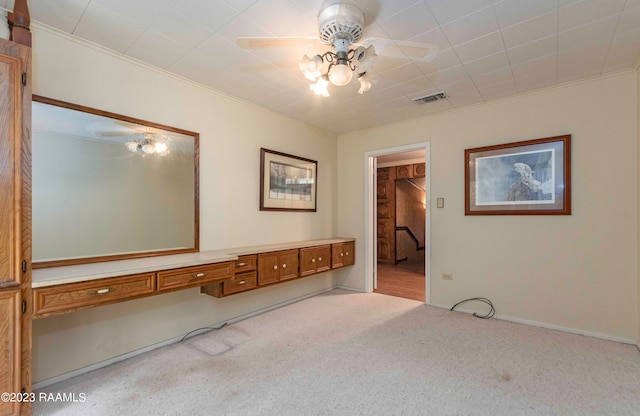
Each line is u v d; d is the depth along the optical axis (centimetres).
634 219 267
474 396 190
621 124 272
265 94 318
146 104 257
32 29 200
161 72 266
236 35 215
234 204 325
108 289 192
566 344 265
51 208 207
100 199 229
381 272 609
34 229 200
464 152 356
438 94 318
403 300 402
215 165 308
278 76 278
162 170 266
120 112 241
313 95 319
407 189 781
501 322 321
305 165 416
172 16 195
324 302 393
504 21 198
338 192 476
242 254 286
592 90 284
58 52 211
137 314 247
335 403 184
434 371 220
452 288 365
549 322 304
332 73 188
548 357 241
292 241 395
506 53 238
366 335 285
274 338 278
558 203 299
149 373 217
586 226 287
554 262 303
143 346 250
